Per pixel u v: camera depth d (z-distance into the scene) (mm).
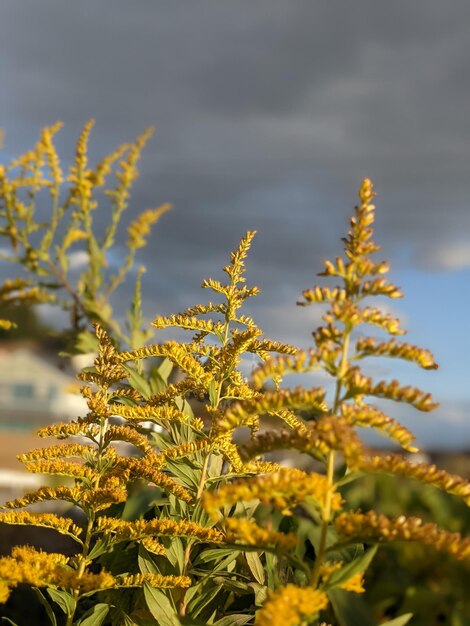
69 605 790
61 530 794
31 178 1072
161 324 859
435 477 521
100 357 861
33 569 729
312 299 551
